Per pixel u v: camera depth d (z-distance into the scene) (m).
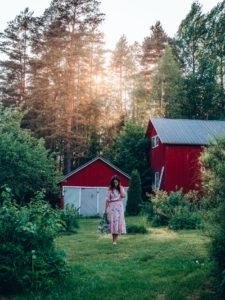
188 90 48.44
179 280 8.00
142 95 50.47
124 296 7.19
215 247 7.24
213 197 7.90
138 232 16.27
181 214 18.41
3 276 7.29
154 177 35.28
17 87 48.00
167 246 11.78
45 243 8.00
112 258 10.52
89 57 42.75
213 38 52.72
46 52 46.41
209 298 6.94
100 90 49.53
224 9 52.84
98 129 45.72
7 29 48.47
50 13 46.22
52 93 41.78
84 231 18.36
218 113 48.56
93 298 7.09
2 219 7.61
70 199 33.50
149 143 37.47
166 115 47.12
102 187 33.94
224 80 52.72
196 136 32.47
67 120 39.06
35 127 43.53
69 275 8.17
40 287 7.41
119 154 37.59
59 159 47.44
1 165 21.84
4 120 24.11
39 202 8.82
